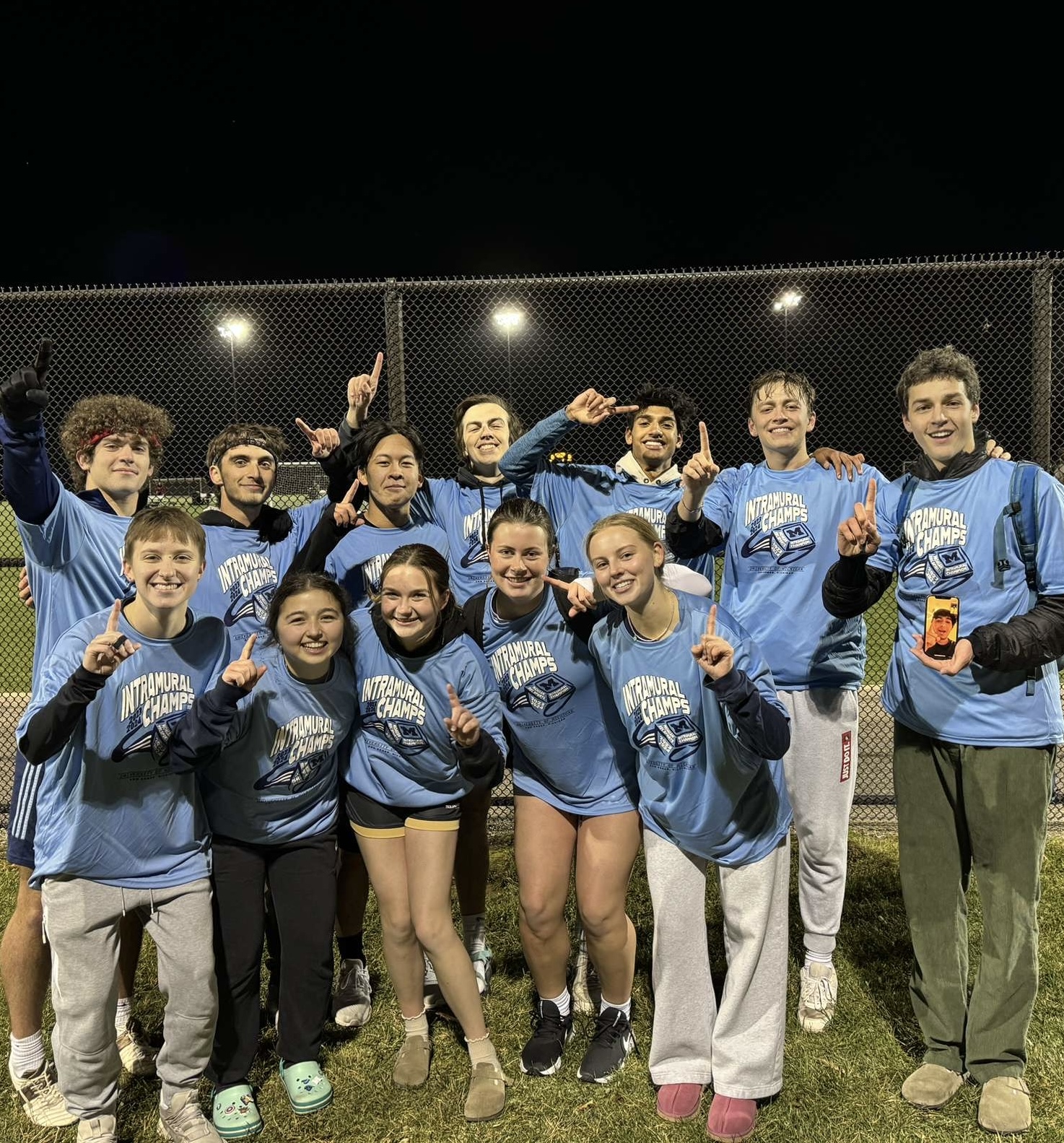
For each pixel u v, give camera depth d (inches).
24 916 95.7
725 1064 93.0
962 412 96.7
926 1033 98.1
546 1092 99.7
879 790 184.4
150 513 87.4
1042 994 112.4
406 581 92.5
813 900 113.0
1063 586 90.4
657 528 126.6
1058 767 185.9
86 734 84.7
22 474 90.8
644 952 128.9
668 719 88.7
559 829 102.0
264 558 120.7
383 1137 93.8
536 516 95.7
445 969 97.8
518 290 180.5
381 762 99.3
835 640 112.0
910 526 100.3
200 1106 94.5
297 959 97.3
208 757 85.0
